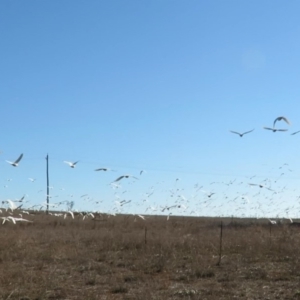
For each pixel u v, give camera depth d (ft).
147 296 42.60
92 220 122.72
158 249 71.20
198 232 104.01
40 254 66.95
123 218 130.93
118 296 43.80
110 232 98.22
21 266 58.34
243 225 125.39
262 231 101.86
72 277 52.54
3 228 101.81
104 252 69.31
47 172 162.61
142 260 61.72
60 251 69.26
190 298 42.16
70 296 43.75
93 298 42.34
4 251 68.03
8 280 48.57
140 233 97.25
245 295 44.27
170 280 51.11
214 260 62.44
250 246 73.41
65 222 118.42
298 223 131.85
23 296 42.47
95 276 52.34
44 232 97.86
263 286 48.34
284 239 81.87
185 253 68.23
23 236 86.33
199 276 53.01
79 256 65.67
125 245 75.66
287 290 46.55
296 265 58.65
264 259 64.39
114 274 53.78
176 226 120.67
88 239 85.61
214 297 42.68
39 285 47.39
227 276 52.65
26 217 118.73
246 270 56.54
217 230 109.40
